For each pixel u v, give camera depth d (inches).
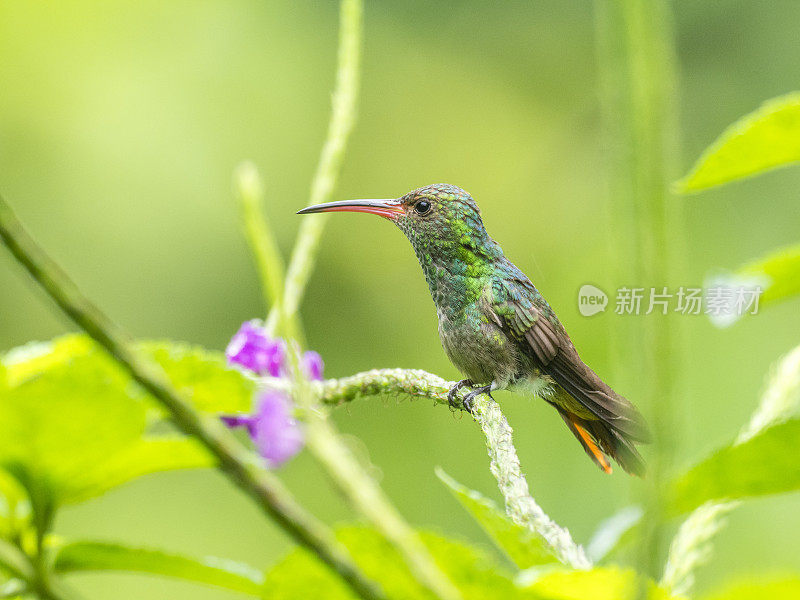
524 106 641.6
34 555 71.3
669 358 45.1
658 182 44.5
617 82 44.5
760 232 507.8
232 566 77.3
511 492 95.3
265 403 55.4
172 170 566.6
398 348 561.6
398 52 659.4
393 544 49.4
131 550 75.6
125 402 67.3
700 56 579.8
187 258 549.6
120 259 543.8
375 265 579.8
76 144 561.9
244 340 109.8
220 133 590.6
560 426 462.3
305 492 460.8
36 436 67.3
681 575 68.3
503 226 613.9
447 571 59.1
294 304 101.0
